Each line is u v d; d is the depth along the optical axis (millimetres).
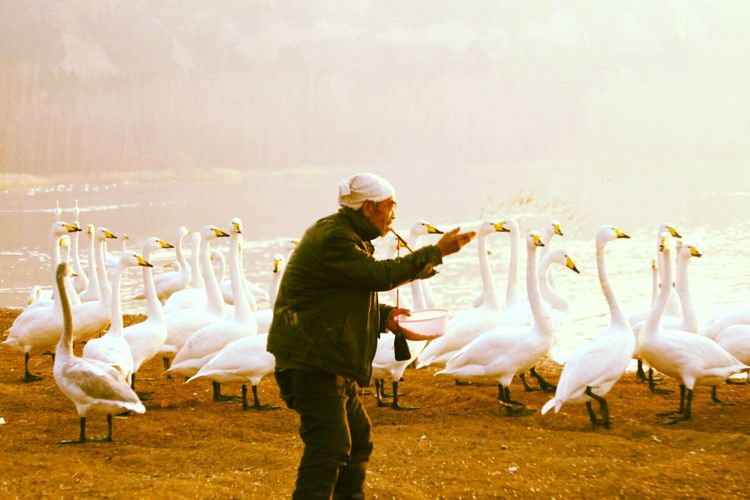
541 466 7598
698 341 9594
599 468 7488
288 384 5371
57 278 8594
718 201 68125
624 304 21266
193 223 66875
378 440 8867
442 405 10695
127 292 27656
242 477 7422
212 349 11094
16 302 27656
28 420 9727
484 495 6914
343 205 5504
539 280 12914
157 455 8188
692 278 25109
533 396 11156
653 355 9672
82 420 8688
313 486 5238
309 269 5254
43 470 7516
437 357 11727
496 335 10219
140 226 66062
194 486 7051
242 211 81812
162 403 10898
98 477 7316
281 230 56781
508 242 41281
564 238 42875
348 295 5293
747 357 10492
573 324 18250
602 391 9234
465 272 30469
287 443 8750
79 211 85812
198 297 15609
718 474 7242
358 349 5316
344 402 5355
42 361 13945
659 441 8648
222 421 9875
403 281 5223
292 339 5266
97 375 8445
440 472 7496
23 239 53250
